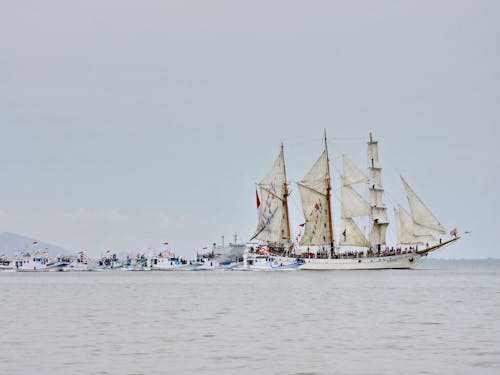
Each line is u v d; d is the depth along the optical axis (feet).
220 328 254.68
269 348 204.85
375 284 565.12
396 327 253.24
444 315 295.69
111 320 287.69
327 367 175.11
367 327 254.06
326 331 242.99
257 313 314.55
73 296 456.86
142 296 449.06
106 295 465.88
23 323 276.62
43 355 194.08
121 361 184.44
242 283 618.03
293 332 241.14
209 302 386.73
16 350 203.10
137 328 256.73
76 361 184.55
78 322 280.10
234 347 207.10
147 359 187.32
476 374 164.66
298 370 171.53
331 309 331.36
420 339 220.84
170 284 627.05
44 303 390.63
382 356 189.98
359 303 365.81
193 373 168.25
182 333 240.32
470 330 242.58
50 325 268.62
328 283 588.09
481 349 199.82
